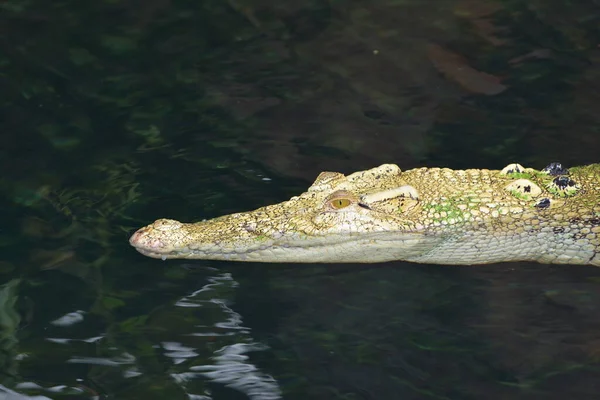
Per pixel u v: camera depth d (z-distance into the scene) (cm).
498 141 1465
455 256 1270
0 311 1114
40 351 1058
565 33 1742
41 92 1570
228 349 1077
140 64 1661
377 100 1577
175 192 1345
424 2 1856
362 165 1409
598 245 1241
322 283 1212
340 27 1783
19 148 1427
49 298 1142
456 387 1036
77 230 1262
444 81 1623
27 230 1257
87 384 1012
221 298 1166
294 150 1446
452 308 1169
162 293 1166
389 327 1129
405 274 1242
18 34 1728
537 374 1057
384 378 1045
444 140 1471
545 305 1177
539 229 1245
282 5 1850
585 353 1089
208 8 1838
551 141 1462
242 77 1633
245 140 1469
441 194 1268
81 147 1438
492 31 1759
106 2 1841
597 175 1334
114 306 1137
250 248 1226
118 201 1322
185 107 1548
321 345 1093
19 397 989
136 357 1057
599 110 1531
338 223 1225
